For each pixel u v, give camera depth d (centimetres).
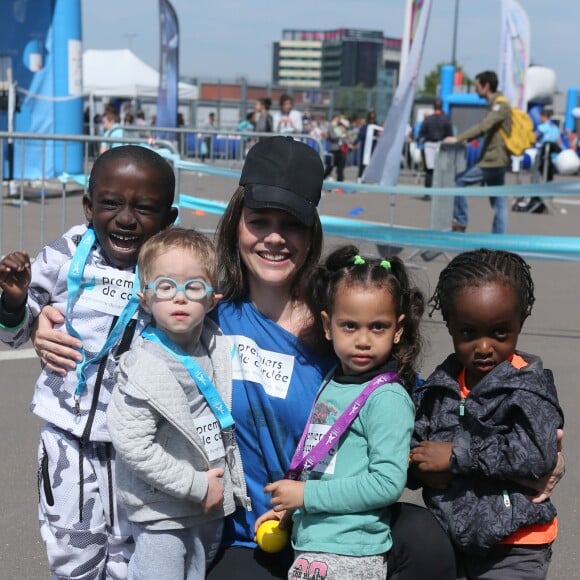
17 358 597
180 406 225
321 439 230
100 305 251
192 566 236
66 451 250
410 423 227
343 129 2556
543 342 666
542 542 229
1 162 795
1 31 1489
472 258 239
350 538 221
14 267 239
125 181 244
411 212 1536
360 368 232
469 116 2655
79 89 1570
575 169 2420
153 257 229
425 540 225
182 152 1510
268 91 3262
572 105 3566
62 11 1506
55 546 252
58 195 1459
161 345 230
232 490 241
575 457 448
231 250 258
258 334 250
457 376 245
